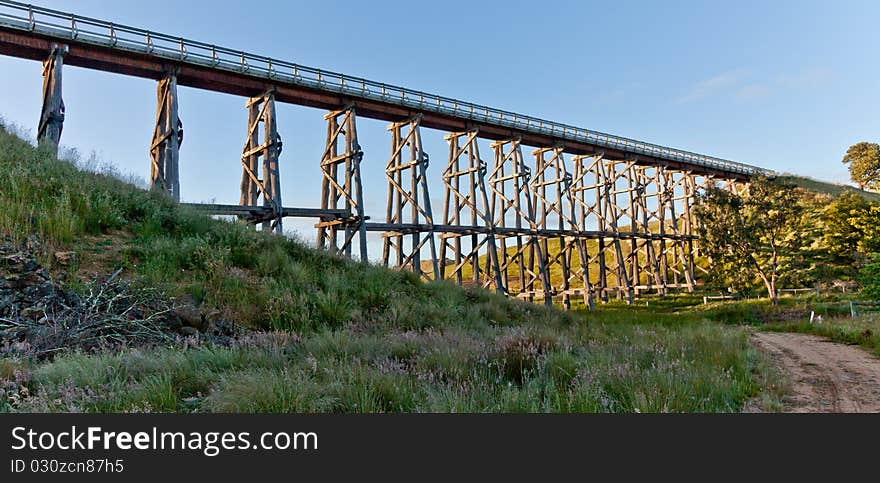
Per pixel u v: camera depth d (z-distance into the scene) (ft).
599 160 138.72
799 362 36.29
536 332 30.99
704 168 172.04
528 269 121.08
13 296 26.30
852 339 50.03
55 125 60.64
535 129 119.44
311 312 36.27
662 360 25.64
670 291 165.58
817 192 185.88
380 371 19.89
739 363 29.48
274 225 74.64
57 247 33.65
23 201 35.70
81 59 65.05
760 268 128.98
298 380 17.03
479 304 52.31
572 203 126.93
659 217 159.12
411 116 97.81
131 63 67.72
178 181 68.33
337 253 56.03
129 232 41.14
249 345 25.02
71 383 16.55
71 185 42.60
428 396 17.31
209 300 33.58
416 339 27.86
